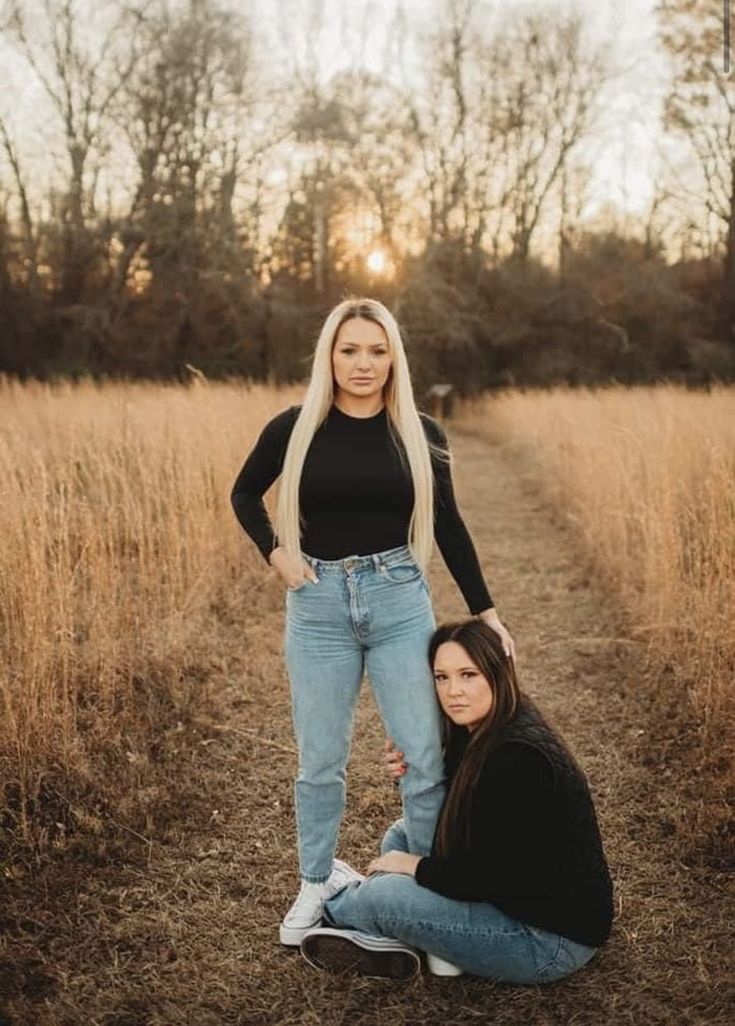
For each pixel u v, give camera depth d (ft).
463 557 8.63
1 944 8.54
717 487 18.13
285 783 11.93
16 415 31.86
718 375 93.45
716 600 14.60
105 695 12.78
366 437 8.02
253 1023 7.72
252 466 8.58
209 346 87.40
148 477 19.45
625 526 20.84
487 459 48.85
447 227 104.01
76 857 9.94
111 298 85.87
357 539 7.97
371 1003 7.94
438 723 8.20
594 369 95.45
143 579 16.20
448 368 92.58
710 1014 7.74
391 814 11.25
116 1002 7.91
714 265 102.12
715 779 11.39
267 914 9.18
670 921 8.98
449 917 7.79
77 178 87.97
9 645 12.41
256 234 93.40
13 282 83.82
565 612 19.54
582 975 8.24
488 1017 7.76
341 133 94.84
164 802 11.06
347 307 7.91
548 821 7.55
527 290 98.43
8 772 10.67
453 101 104.83
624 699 14.49
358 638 8.12
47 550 15.78
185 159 89.30
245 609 18.42
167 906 9.26
